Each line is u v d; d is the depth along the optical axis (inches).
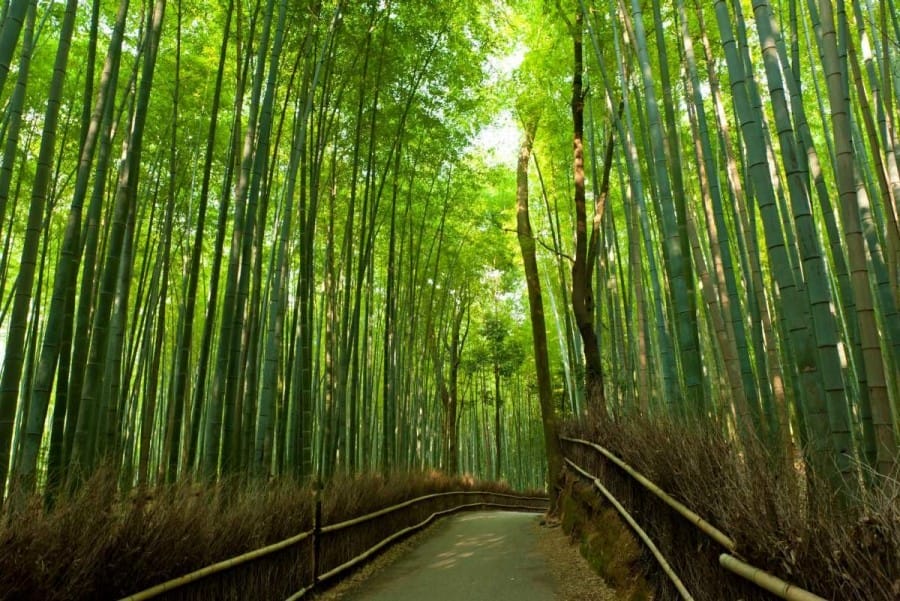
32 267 130.7
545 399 368.2
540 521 348.5
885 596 51.3
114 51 179.2
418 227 491.8
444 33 335.3
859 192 155.3
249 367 239.9
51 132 139.0
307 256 261.0
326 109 276.2
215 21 286.5
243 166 200.4
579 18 302.7
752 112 102.6
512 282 733.9
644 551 151.2
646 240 211.5
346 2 256.8
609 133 344.2
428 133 362.3
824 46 93.4
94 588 90.6
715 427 117.9
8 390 122.5
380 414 626.2
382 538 274.1
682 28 193.8
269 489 190.5
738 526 76.4
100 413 222.7
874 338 84.1
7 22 119.3
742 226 216.1
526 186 407.8
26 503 94.7
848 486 75.9
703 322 356.2
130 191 169.9
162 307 278.5
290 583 168.9
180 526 117.2
